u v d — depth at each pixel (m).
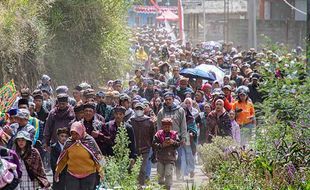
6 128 24.42
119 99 29.50
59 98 26.48
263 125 25.25
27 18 41.62
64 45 46.16
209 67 46.16
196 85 40.81
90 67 47.19
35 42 41.62
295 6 95.38
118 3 49.38
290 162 20.98
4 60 39.56
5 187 20.00
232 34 91.06
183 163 30.34
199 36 108.25
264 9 100.25
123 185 21.94
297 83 26.45
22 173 21.66
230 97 35.62
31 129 25.03
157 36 85.56
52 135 26.56
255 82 38.28
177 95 36.72
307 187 19.06
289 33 87.38
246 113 33.88
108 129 25.55
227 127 30.89
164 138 26.98
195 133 30.88
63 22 46.16
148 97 38.94
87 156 22.89
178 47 72.00
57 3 46.16
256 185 19.81
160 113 29.56
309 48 29.11
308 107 25.47
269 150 22.31
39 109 30.52
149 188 22.09
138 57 63.66
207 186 21.50
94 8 47.56
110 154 25.50
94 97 29.84
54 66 44.84
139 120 27.52
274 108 25.83
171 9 110.44
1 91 26.70
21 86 40.28
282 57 28.11
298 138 22.73
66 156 23.08
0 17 40.06
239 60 51.25
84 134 23.00
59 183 23.55
